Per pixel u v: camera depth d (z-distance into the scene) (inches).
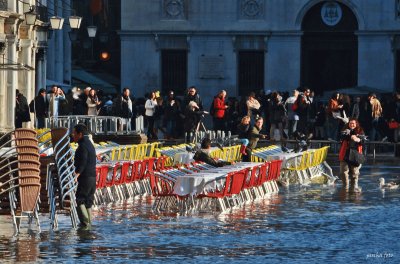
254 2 3380.9
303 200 1603.1
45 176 1267.2
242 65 3403.1
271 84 3390.7
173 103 2751.0
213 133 2388.0
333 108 2608.3
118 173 1581.0
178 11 3393.2
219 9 3383.4
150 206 1512.1
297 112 2625.5
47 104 2399.1
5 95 2445.9
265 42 3380.9
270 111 2652.6
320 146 2546.8
